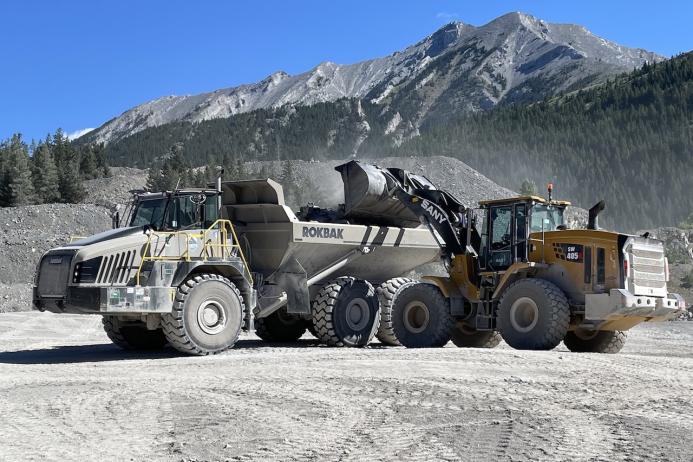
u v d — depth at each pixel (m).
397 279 15.90
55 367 11.35
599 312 12.93
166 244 13.15
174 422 7.01
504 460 5.45
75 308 12.32
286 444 6.05
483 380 9.35
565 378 9.59
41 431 6.69
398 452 5.73
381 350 13.29
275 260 14.70
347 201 15.77
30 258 55.56
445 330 14.54
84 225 69.00
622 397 8.23
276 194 14.38
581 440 6.10
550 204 14.63
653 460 5.43
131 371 10.66
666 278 13.77
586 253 13.45
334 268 15.41
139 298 12.52
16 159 97.38
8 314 29.78
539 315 13.16
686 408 7.58
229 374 10.03
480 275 14.62
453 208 15.34
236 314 13.40
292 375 9.81
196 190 13.95
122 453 5.84
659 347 16.20
